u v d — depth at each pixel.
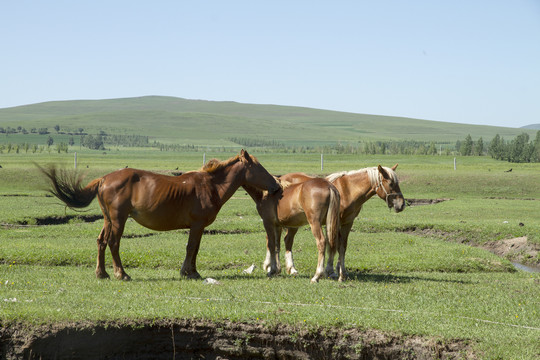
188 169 48.91
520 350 8.76
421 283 13.21
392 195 12.98
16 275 13.07
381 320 9.84
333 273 13.17
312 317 9.87
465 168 50.53
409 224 23.75
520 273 15.81
